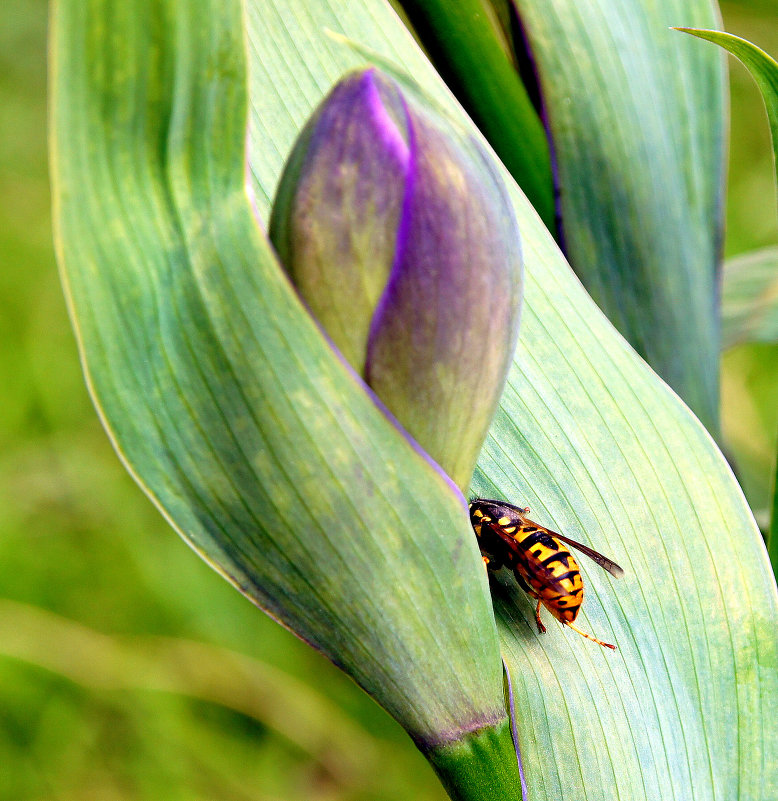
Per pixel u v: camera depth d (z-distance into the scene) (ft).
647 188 0.84
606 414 0.76
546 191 0.84
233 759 1.34
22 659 1.36
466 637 0.68
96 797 1.30
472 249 0.66
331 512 0.67
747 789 0.74
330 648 0.68
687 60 0.85
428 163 0.66
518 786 0.70
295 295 0.66
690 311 0.86
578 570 0.74
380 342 0.66
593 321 0.77
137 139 0.66
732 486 0.76
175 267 0.66
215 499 0.67
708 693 0.74
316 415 0.67
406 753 1.35
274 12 0.77
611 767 0.73
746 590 0.75
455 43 0.81
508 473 0.76
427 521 0.67
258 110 0.76
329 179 0.66
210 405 0.67
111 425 0.67
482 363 0.67
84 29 0.65
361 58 0.77
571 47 0.83
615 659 0.74
